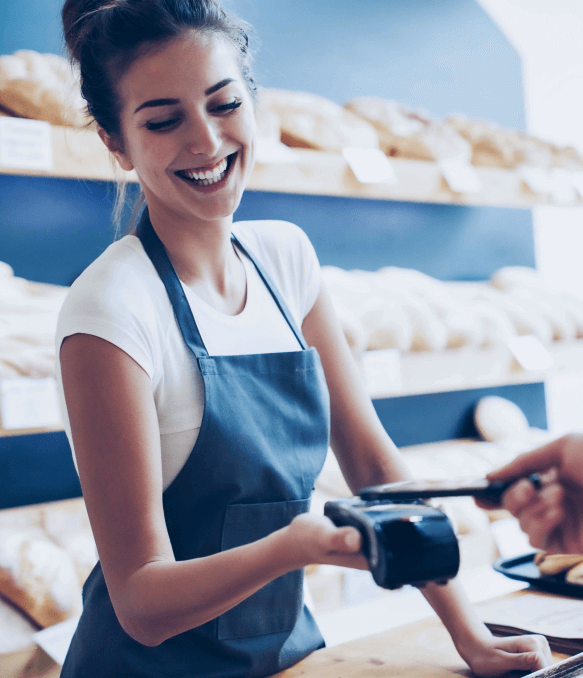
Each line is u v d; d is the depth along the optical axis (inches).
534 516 23.2
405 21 96.7
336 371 41.3
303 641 35.8
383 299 77.5
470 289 94.8
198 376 33.4
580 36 115.0
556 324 90.0
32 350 55.6
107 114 33.6
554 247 114.7
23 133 55.0
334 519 22.5
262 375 34.9
